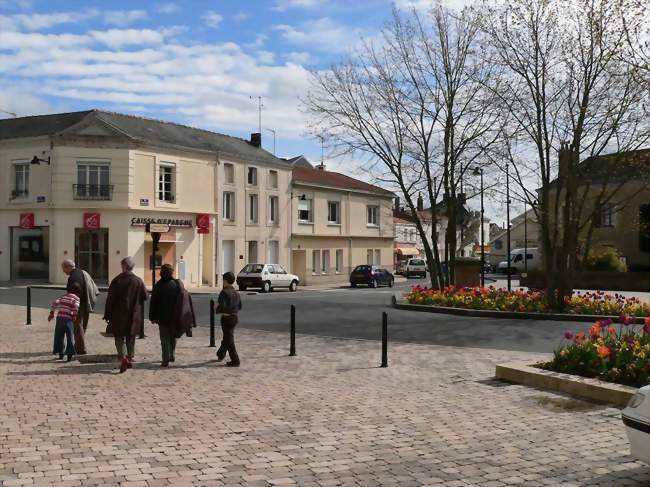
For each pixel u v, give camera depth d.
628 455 6.14
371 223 57.28
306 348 13.48
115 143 35.50
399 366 11.23
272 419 7.47
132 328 10.43
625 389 8.13
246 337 15.38
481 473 5.62
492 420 7.46
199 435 6.73
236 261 42.41
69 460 5.80
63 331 11.38
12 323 17.30
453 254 26.72
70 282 11.54
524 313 19.25
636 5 17.23
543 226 19.98
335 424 7.27
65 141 34.94
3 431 6.75
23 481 5.22
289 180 47.22
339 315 20.77
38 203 35.38
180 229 38.56
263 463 5.83
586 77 18.84
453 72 25.23
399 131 26.47
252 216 44.22
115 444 6.34
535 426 7.19
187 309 11.15
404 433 6.90
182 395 8.74
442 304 22.33
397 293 35.31
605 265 38.19
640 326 16.98
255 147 47.78
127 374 10.25
